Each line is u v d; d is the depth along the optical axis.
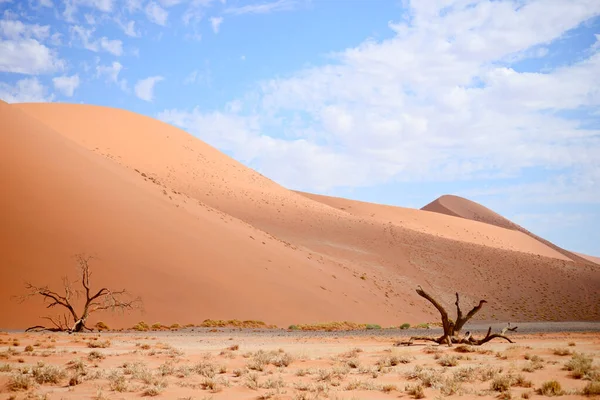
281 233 86.81
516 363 17.12
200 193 98.00
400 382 14.05
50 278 36.06
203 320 38.34
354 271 72.25
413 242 97.81
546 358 18.39
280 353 19.28
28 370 14.27
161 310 37.59
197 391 12.42
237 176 119.50
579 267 107.00
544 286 89.31
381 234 98.44
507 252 107.31
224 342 24.58
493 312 73.88
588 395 11.99
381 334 33.91
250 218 91.62
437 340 24.25
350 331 38.16
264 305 44.03
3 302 33.25
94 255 39.75
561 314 76.62
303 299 48.41
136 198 51.78
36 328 31.28
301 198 123.50
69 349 19.91
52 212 42.16
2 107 52.94
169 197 58.72
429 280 81.44
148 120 124.62
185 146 121.50
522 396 11.85
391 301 63.81
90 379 13.52
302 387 12.84
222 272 46.19
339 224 99.75
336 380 14.02
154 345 21.66
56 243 39.16
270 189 121.00
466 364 17.36
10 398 11.23
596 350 21.61
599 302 85.38
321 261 67.94
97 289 36.94
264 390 12.59
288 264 56.09
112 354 18.50
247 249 54.38
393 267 83.12
